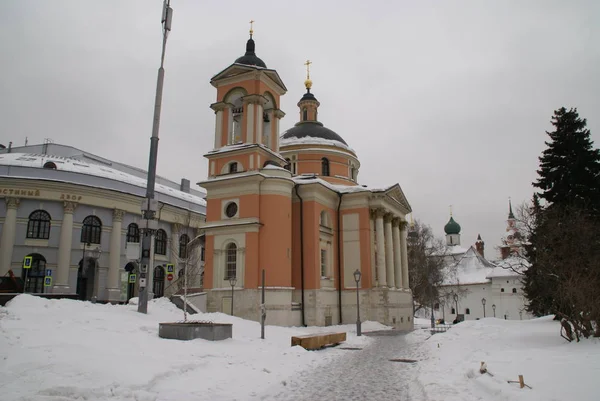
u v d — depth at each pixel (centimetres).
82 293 5200
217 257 3838
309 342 2202
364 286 4378
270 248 3697
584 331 2044
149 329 1994
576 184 3356
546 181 3494
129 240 5588
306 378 1469
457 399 1055
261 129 3962
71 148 6706
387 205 4838
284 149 5028
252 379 1342
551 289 2381
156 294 5884
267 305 3572
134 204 5625
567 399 924
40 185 4941
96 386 1027
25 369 1100
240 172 3869
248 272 3662
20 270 4809
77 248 5094
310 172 4947
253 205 3769
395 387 1321
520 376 1069
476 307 9950
